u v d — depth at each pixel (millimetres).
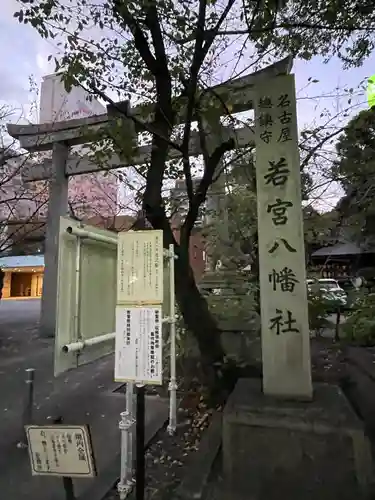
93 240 2844
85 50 4359
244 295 7359
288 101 4035
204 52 4277
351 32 5109
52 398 5312
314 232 7691
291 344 3658
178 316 5988
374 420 4180
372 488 2809
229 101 5668
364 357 6957
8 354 8383
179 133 6094
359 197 8656
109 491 2961
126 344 2635
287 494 2873
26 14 3826
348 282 15461
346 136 7008
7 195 11156
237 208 7418
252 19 4102
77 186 12469
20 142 10992
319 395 3678
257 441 3164
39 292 32531
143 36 4680
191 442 3834
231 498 2834
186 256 5102
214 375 5035
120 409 4828
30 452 2336
